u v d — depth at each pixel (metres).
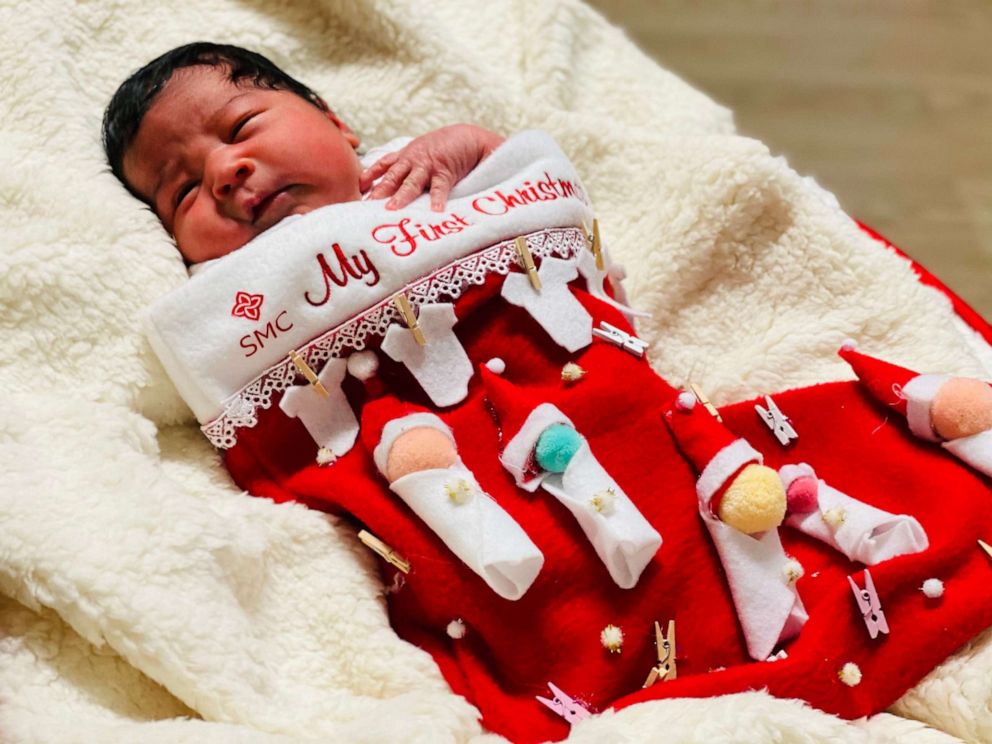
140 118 0.92
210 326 0.84
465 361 0.85
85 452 0.80
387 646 0.79
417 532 0.79
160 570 0.74
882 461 0.84
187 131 0.91
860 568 0.79
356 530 0.86
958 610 0.75
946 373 0.94
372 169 0.96
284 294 0.83
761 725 0.66
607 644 0.76
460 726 0.72
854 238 1.01
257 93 0.93
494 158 0.93
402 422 0.80
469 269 0.85
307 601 0.82
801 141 1.67
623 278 1.00
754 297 1.04
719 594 0.78
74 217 0.90
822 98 1.72
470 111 1.13
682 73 1.74
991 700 0.72
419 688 0.77
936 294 1.01
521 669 0.78
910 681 0.76
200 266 0.93
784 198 1.02
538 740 0.75
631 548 0.75
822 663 0.74
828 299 1.02
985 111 1.72
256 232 0.91
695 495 0.80
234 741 0.67
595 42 1.25
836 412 0.87
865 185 1.63
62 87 0.99
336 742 0.68
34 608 0.74
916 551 0.77
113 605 0.72
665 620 0.78
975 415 0.80
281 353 0.84
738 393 0.98
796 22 1.82
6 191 0.92
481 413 0.84
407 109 1.12
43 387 0.87
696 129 1.18
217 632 0.74
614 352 0.86
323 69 1.16
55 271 0.87
